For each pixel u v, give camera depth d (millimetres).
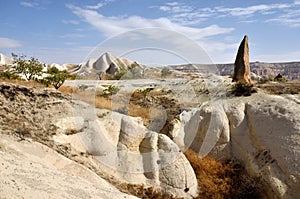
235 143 12953
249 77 19188
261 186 10953
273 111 12906
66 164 7777
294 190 10211
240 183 11297
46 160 7551
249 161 12000
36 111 9391
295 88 16250
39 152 7727
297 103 13469
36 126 8883
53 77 15805
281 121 12211
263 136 12219
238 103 14172
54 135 8719
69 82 15500
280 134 11773
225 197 10672
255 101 14117
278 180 10602
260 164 11578
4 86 10125
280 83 18484
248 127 13156
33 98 9977
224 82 16656
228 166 12156
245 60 19125
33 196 5602
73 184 6621
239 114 13547
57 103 9797
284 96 14609
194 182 10242
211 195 10406
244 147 12633
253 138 12656
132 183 8805
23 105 9539
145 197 8547
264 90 16016
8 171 6195
